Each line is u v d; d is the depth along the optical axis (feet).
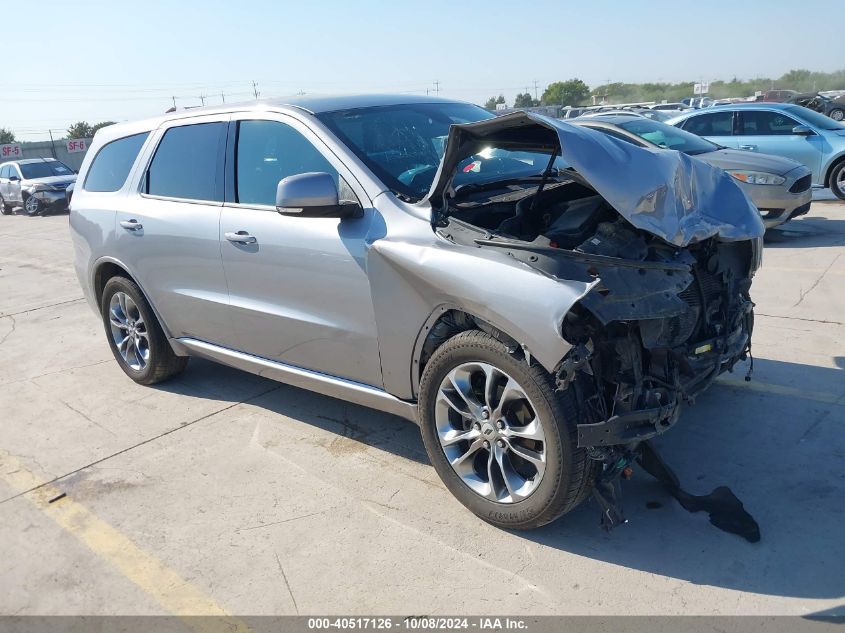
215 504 11.93
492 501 10.47
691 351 10.89
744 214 11.91
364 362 11.86
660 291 9.45
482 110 15.56
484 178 12.62
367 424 14.46
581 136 9.88
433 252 10.27
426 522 10.94
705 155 29.25
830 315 18.54
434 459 11.14
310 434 14.21
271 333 13.32
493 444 10.32
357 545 10.51
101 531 11.46
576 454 9.32
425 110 14.16
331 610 9.25
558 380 9.02
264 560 10.36
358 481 12.28
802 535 9.86
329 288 11.85
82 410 16.46
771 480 11.21
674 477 10.45
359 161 11.78
